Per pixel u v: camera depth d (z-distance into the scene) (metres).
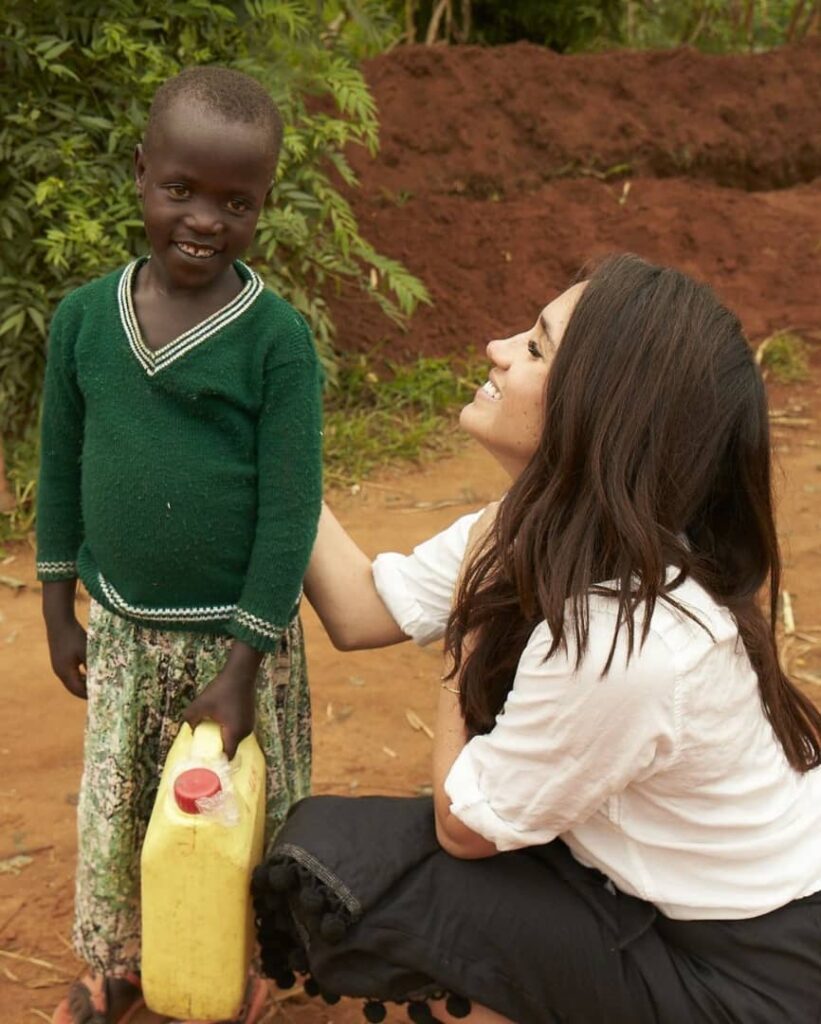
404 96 7.14
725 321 1.80
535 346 1.90
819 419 5.41
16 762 3.12
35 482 4.41
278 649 2.12
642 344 1.74
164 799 1.89
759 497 1.84
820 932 1.88
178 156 1.75
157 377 1.86
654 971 1.88
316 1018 2.39
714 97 7.54
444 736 2.06
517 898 1.93
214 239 1.80
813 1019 1.86
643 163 7.28
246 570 1.98
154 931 1.93
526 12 9.05
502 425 1.93
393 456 5.01
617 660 1.70
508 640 1.90
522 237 6.49
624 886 1.91
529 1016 1.95
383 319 5.88
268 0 4.72
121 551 1.94
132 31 4.59
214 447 1.90
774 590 1.92
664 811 1.84
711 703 1.76
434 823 2.03
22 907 2.65
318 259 5.12
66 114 4.52
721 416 1.77
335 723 3.32
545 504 1.79
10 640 3.68
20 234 4.62
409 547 4.31
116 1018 2.29
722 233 6.71
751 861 1.86
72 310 1.94
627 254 1.88
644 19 9.87
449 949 1.93
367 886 1.92
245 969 2.00
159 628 2.01
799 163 7.45
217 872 1.87
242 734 1.96
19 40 4.41
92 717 2.09
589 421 1.75
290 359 1.89
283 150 4.78
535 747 1.77
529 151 7.16
